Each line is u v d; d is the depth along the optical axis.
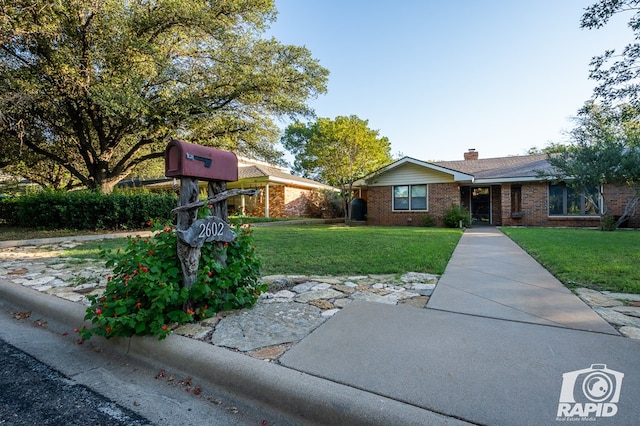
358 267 5.07
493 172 15.02
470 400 1.71
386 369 2.03
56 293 3.84
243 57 12.09
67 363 2.48
